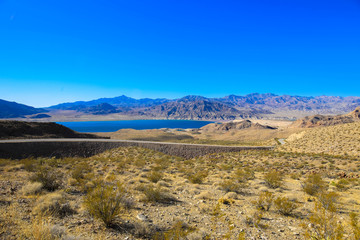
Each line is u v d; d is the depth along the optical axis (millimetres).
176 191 13102
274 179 15547
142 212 8141
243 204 10305
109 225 6402
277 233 6562
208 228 6820
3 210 6688
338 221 7559
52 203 7305
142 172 21344
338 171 25484
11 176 14727
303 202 10805
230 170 27219
